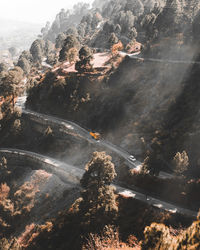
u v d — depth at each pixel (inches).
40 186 2962.6
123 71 3969.0
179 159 2175.2
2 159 3383.4
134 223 1934.1
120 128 3267.7
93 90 3887.8
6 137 3789.4
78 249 1862.7
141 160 2790.4
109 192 2138.3
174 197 2178.9
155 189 2319.1
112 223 1974.7
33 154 3469.5
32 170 3262.8
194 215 1940.2
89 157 3134.8
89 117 3624.5
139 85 3661.4
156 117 3120.1
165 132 2834.6
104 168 2217.0
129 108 3420.3
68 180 2896.2
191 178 2278.5
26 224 2628.0
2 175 3297.2
